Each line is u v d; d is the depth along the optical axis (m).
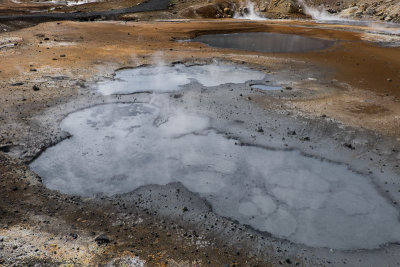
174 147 8.24
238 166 7.54
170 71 14.09
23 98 10.80
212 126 9.29
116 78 13.05
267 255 5.35
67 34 21.02
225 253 5.35
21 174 7.07
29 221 5.79
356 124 9.62
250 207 6.35
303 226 5.92
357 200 6.57
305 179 7.16
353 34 23.92
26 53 16.28
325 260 5.29
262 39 22.42
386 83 13.20
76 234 5.53
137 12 32.66
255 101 11.05
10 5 38.91
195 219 6.03
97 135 8.72
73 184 6.84
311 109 10.58
